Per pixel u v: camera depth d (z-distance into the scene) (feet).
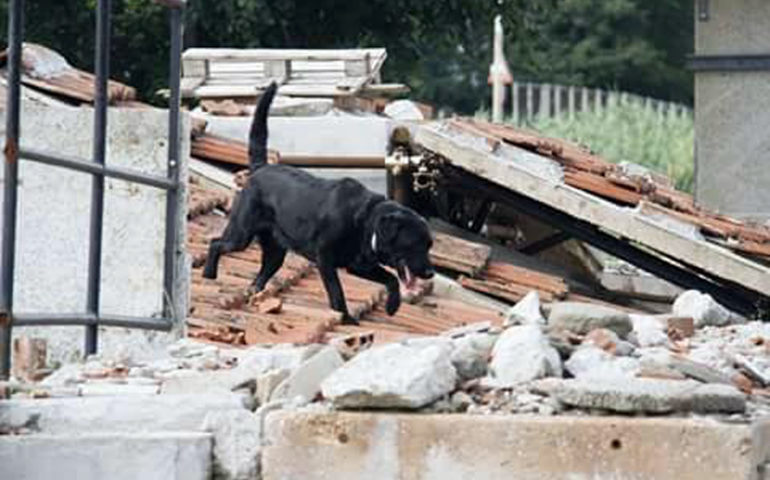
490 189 66.64
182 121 40.63
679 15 209.77
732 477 27.99
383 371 29.43
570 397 29.07
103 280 40.75
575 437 28.48
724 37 76.74
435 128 64.95
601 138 155.94
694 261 61.77
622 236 63.82
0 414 30.14
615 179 64.44
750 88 76.74
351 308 50.62
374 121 65.98
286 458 29.43
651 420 28.43
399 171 65.57
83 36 96.27
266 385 31.12
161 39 99.14
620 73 204.95
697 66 77.05
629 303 72.33
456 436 28.81
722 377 31.65
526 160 64.44
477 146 64.08
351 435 29.22
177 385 31.86
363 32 101.60
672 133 156.76
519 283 62.18
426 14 101.60
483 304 59.67
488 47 194.49
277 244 50.39
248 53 70.54
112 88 59.21
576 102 188.65
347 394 29.27
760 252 63.41
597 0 207.10
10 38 32.45
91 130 40.86
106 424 30.27
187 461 29.50
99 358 35.27
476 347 31.07
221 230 55.83
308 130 66.28
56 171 41.27
